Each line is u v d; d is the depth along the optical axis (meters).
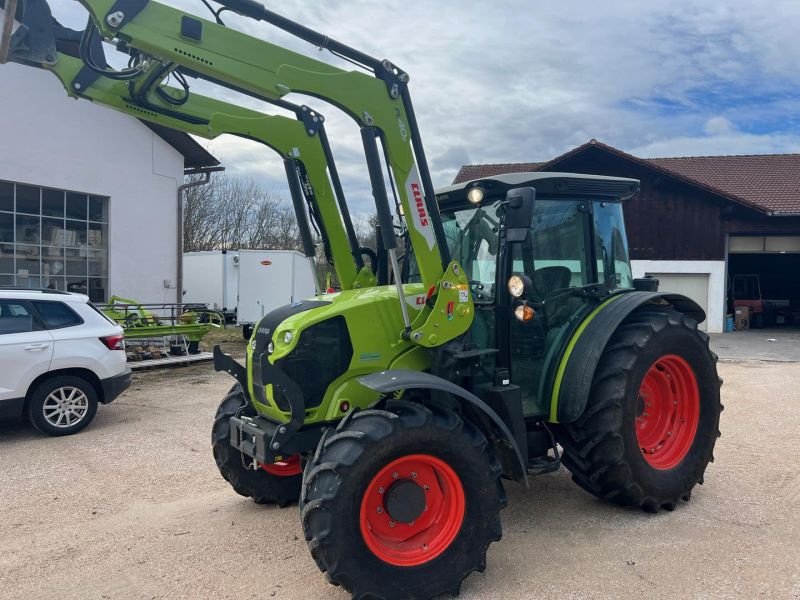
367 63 3.63
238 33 3.31
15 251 11.86
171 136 14.40
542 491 4.91
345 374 3.75
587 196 4.66
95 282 13.27
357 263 4.72
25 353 6.73
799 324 23.53
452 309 3.86
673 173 20.00
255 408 4.18
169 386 9.98
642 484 4.27
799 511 4.46
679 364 4.62
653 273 20.64
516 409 3.87
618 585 3.42
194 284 20.45
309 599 3.35
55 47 3.34
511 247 4.04
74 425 7.01
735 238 21.25
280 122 4.21
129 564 3.78
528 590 3.39
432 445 3.30
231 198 37.03
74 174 12.62
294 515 4.52
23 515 4.60
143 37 3.09
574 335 4.37
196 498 4.93
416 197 3.79
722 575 3.51
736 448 6.15
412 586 3.21
